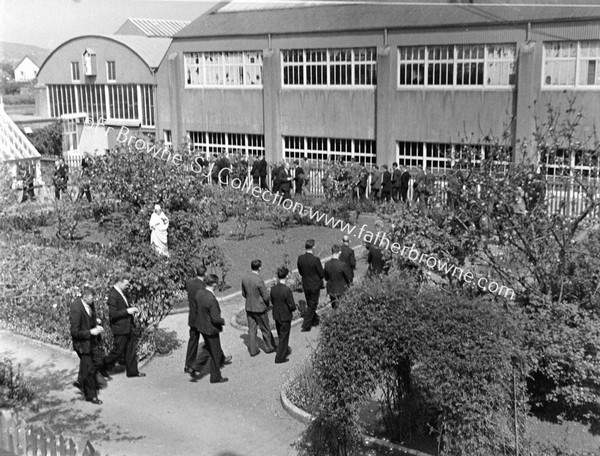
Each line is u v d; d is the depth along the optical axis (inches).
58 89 1567.4
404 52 1185.4
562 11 1021.8
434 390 366.6
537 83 1045.8
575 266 458.9
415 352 366.9
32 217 1002.1
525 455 385.4
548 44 1035.9
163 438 422.3
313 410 439.8
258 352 563.8
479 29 1091.3
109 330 552.1
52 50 1541.6
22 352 571.5
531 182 473.7
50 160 1466.5
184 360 554.3
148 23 1604.3
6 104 1507.1
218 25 1423.5
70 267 620.1
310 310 609.3
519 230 467.5
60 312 582.9
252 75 1396.4
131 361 519.5
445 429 375.9
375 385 377.1
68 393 489.7
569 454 389.1
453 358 358.6
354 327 374.0
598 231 483.8
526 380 419.8
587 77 1008.9
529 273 471.8
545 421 433.4
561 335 414.0
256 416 453.4
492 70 1098.1
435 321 370.9
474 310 373.7
